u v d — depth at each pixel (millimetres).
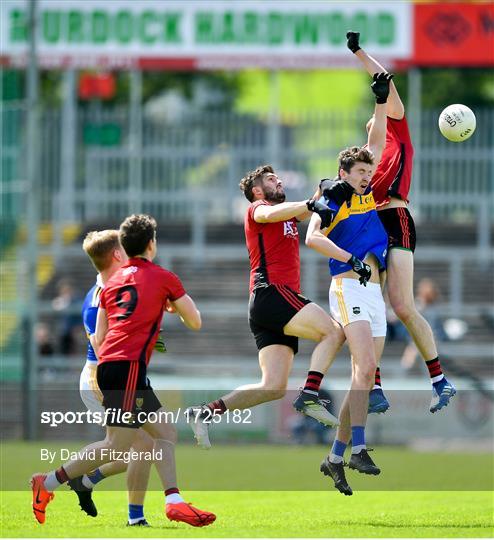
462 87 141125
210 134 112500
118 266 37281
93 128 113625
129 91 145750
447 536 32562
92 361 37844
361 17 106375
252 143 111938
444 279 102625
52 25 107562
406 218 39062
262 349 39156
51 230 110438
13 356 81375
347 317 37062
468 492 49406
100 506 42188
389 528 34594
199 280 103750
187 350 95125
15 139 86250
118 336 34469
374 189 39344
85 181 114312
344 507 42938
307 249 99438
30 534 32375
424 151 109188
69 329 90688
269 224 38875
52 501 43688
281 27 106875
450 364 80625
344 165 37438
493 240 107500
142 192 112250
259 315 38781
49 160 112125
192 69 108062
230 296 102000
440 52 106188
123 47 107938
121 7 107812
